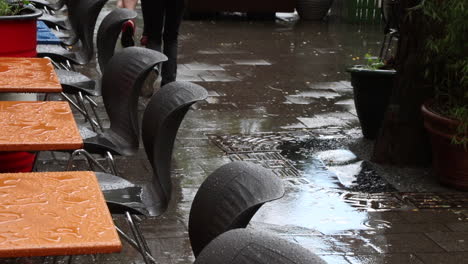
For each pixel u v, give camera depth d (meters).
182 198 5.59
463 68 5.77
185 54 10.92
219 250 2.16
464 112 5.73
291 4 14.62
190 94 3.83
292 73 10.01
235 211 2.80
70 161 4.39
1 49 5.66
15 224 2.62
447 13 6.06
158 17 8.00
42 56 6.98
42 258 4.49
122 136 4.90
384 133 6.53
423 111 6.05
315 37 12.95
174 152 6.61
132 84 4.79
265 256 2.08
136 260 4.59
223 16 14.84
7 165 5.13
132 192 4.05
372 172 6.34
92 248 2.50
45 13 9.54
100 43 6.68
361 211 5.52
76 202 2.85
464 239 5.14
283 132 7.37
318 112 8.16
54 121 3.83
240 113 7.96
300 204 5.59
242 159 6.53
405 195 5.87
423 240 5.10
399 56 6.48
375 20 14.73
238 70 10.02
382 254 4.86
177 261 4.62
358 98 7.12
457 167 5.93
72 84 5.82
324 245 4.93
